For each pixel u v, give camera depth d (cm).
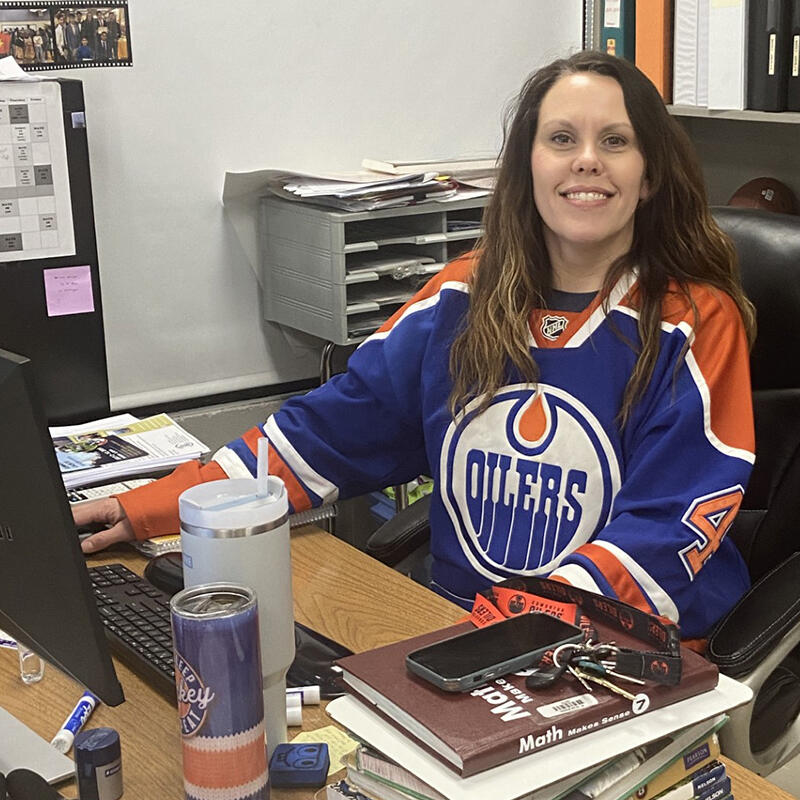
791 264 177
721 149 289
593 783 91
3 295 229
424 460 188
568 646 98
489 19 285
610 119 163
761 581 160
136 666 133
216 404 272
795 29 233
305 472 178
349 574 161
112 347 256
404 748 92
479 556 170
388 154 281
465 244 265
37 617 106
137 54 245
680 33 251
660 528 147
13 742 115
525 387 168
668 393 159
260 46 258
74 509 169
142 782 111
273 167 266
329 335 250
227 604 99
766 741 157
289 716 119
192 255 261
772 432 182
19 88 221
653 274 166
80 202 231
